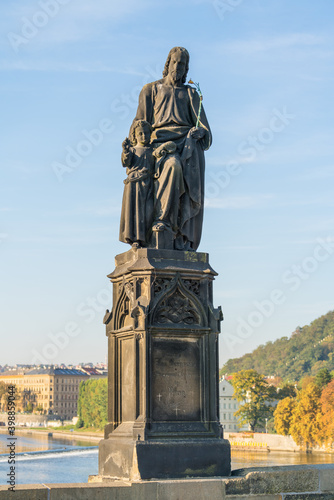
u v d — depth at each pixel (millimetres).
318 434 138625
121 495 8961
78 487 8828
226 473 10102
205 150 11570
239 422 192625
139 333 10359
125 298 10898
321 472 10047
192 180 11109
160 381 10383
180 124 11453
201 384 10578
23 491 8602
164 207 10883
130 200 11008
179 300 10695
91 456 128000
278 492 9773
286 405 149375
